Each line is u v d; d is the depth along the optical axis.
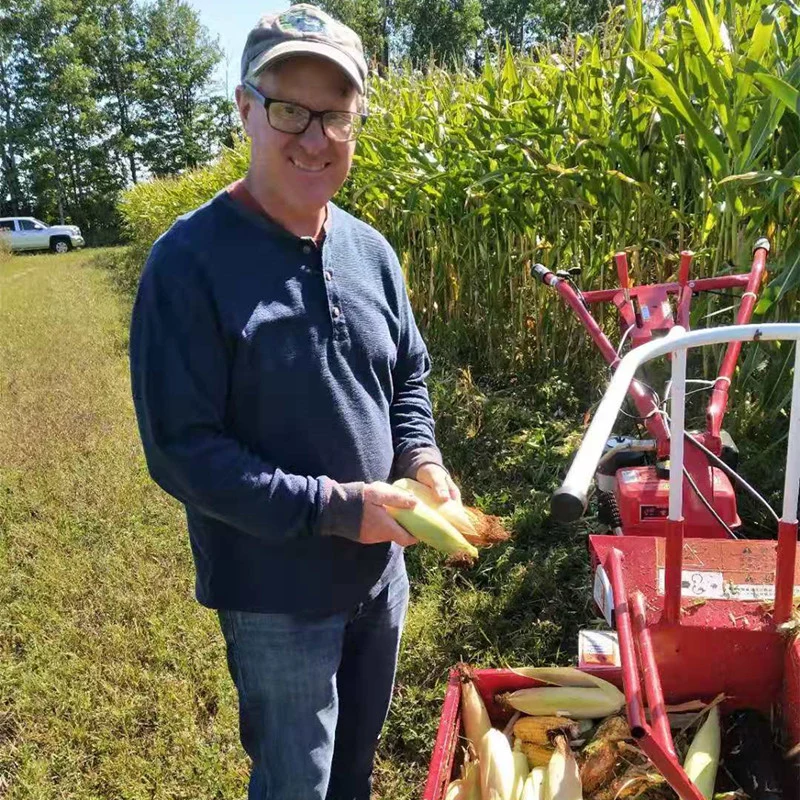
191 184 15.49
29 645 3.22
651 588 2.06
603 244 5.00
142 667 3.05
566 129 5.01
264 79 1.42
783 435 3.89
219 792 2.44
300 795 1.68
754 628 1.86
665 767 1.46
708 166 4.16
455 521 1.69
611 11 4.87
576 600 3.20
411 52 38.28
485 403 5.00
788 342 3.82
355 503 1.47
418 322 6.91
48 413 6.38
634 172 4.57
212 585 1.63
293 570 1.59
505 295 5.85
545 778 1.79
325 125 1.43
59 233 35.06
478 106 5.31
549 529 3.71
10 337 10.16
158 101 51.47
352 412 1.58
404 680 2.86
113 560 3.82
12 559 3.94
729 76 3.79
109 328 10.23
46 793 2.47
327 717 1.71
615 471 3.14
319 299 1.52
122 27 51.22
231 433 1.53
